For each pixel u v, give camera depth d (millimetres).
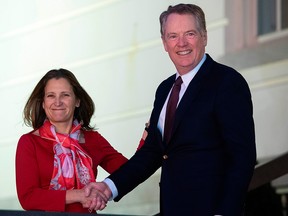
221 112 3795
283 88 7703
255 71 7812
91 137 4527
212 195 3779
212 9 7938
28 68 8516
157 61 8031
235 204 3643
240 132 3758
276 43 7742
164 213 3879
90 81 8305
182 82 3973
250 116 3816
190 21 3904
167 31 3938
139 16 8117
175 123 3861
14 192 8242
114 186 4133
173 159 3885
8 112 8484
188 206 3811
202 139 3824
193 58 3906
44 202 4137
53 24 8453
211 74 3908
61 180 4250
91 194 4098
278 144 7699
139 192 7867
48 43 8469
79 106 4500
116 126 8156
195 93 3867
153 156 4184
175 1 7977
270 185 6988
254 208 6996
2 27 8594
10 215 3779
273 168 5777
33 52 8523
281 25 7750
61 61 8422
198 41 3910
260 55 7789
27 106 4441
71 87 4410
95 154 4488
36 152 4262
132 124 8094
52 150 4293
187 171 3828
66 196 4125
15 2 8586
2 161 8367
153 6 8047
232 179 3676
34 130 4383
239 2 7844
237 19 7855
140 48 8102
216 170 3799
